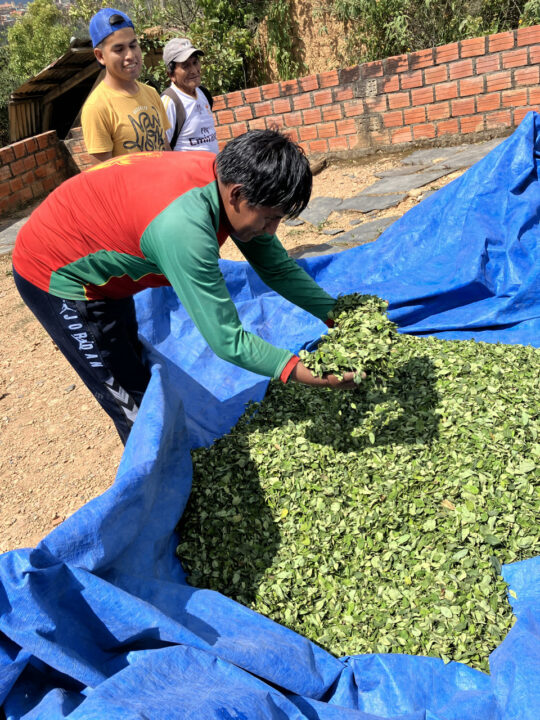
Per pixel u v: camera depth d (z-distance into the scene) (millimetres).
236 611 2125
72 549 1852
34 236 2438
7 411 4266
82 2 11734
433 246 4730
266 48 10008
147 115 4215
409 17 8648
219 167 1985
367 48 9188
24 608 1649
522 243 4262
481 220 4438
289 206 1968
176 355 3980
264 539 2584
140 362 2902
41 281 2520
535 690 1776
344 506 2641
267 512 2676
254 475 2836
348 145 8500
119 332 2697
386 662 2059
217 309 2090
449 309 4266
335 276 4855
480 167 4688
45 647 1623
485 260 4258
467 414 2895
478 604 2211
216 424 3469
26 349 5031
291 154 1902
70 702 1631
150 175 2121
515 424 2799
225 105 8617
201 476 2875
